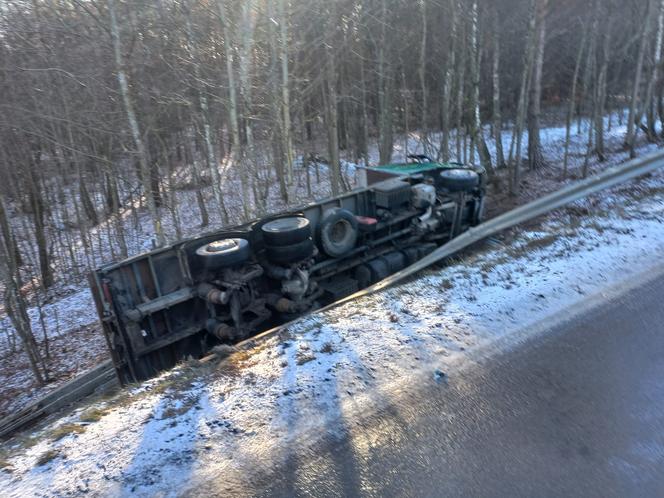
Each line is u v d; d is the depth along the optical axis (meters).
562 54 32.88
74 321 15.55
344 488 3.50
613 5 22.08
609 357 4.86
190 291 6.97
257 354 5.32
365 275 9.02
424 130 21.11
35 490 3.61
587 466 3.55
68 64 14.83
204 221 21.69
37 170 19.14
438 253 8.51
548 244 7.91
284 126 14.05
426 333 5.48
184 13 13.84
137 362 6.61
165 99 15.28
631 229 8.17
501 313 5.85
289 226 7.43
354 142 27.52
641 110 22.62
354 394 4.52
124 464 3.80
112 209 23.38
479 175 11.31
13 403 11.45
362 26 18.83
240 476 3.65
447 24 20.16
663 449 3.65
